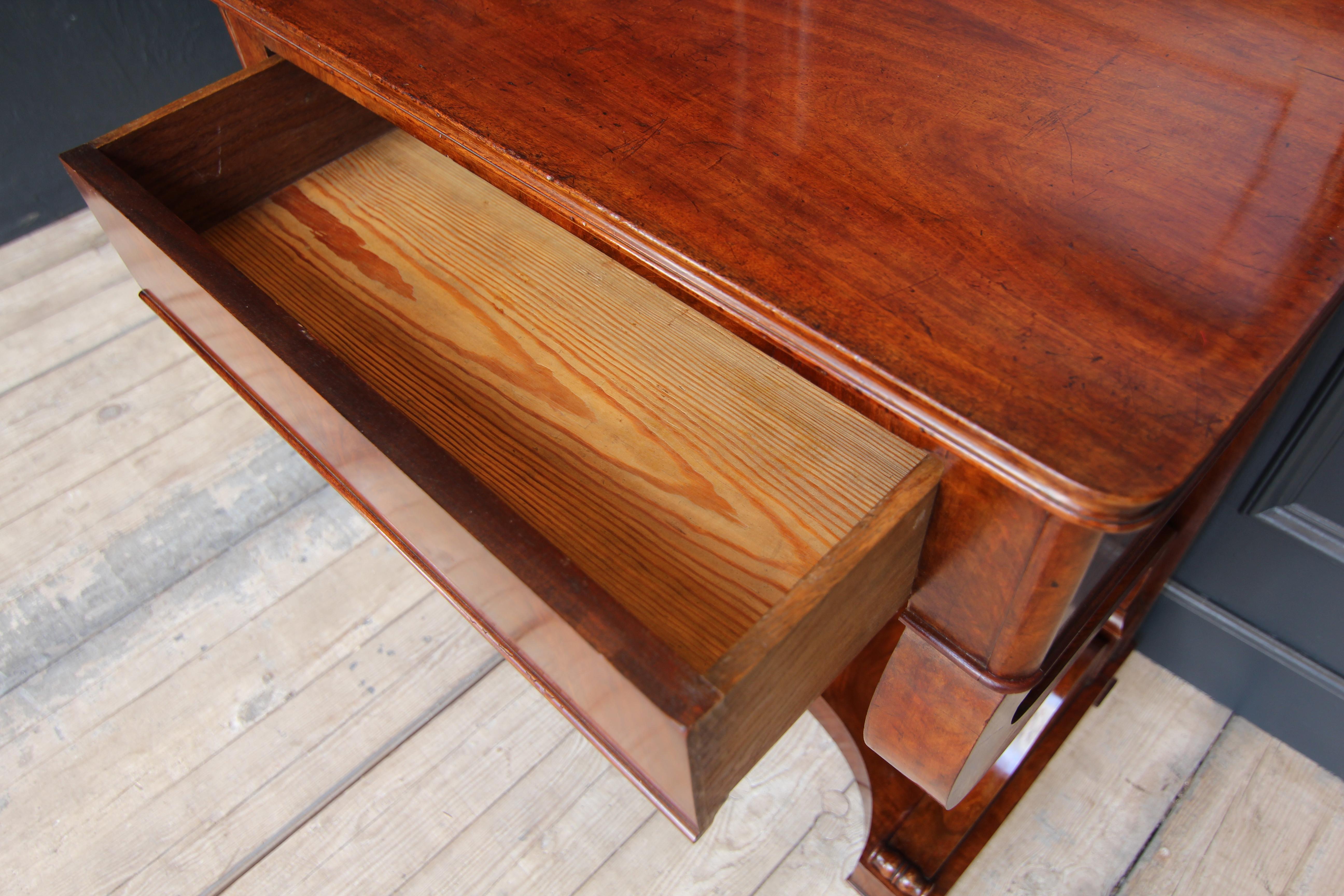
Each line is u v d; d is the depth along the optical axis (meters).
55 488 1.27
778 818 0.97
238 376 0.77
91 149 0.77
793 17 0.73
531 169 0.60
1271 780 0.98
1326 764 0.98
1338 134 0.59
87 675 1.10
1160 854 0.93
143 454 1.31
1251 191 0.56
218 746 1.04
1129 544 0.71
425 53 0.70
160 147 0.81
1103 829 0.95
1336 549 0.86
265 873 0.95
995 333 0.50
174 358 1.42
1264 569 0.93
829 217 0.56
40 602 1.16
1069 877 0.92
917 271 0.53
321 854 0.96
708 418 0.70
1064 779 0.98
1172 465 0.44
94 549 1.21
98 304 1.51
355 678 1.09
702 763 0.46
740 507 0.64
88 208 1.69
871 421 0.69
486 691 1.07
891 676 0.65
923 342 0.49
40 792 1.00
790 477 0.65
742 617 0.59
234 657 1.11
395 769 1.01
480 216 0.89
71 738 1.04
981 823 0.92
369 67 0.69
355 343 0.78
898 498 0.49
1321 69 0.64
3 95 1.50
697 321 0.78
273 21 0.75
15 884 0.94
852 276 0.53
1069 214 0.56
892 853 0.89
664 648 0.45
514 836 0.96
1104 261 0.53
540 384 0.73
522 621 0.54
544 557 0.49
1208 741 1.01
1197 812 0.96
